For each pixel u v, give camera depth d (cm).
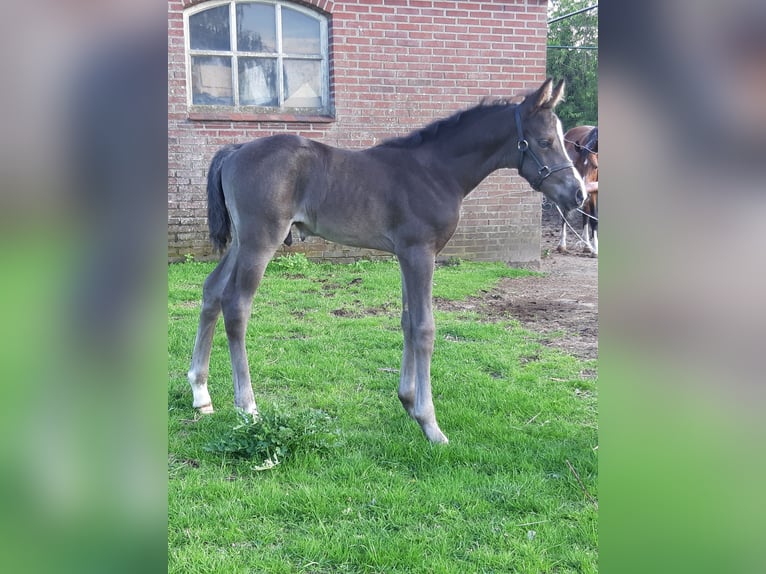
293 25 742
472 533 247
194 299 586
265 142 329
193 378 354
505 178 807
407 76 760
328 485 274
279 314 555
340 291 641
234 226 338
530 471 293
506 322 560
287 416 312
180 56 700
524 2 777
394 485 278
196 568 218
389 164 325
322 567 225
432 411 321
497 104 333
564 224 930
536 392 392
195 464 296
